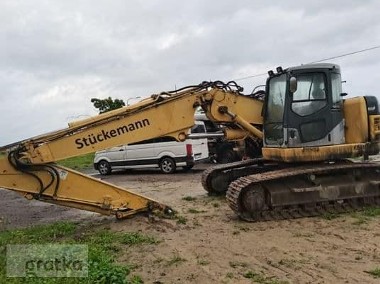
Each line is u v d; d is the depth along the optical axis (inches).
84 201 372.8
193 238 337.4
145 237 338.3
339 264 267.7
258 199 388.2
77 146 368.8
